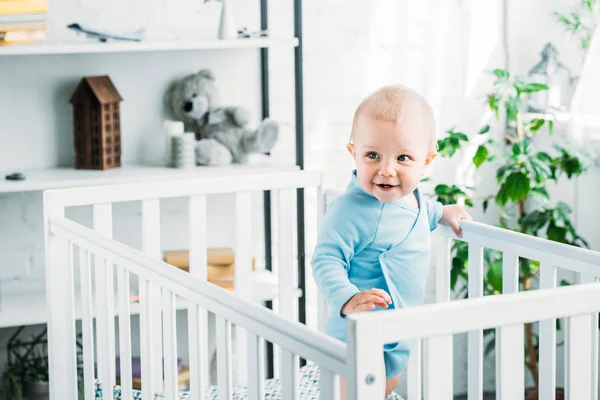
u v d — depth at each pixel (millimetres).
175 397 1758
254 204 3117
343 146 3172
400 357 1950
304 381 2371
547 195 3113
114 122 2891
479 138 3307
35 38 2658
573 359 1477
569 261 1822
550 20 3262
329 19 3113
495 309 1381
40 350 3029
